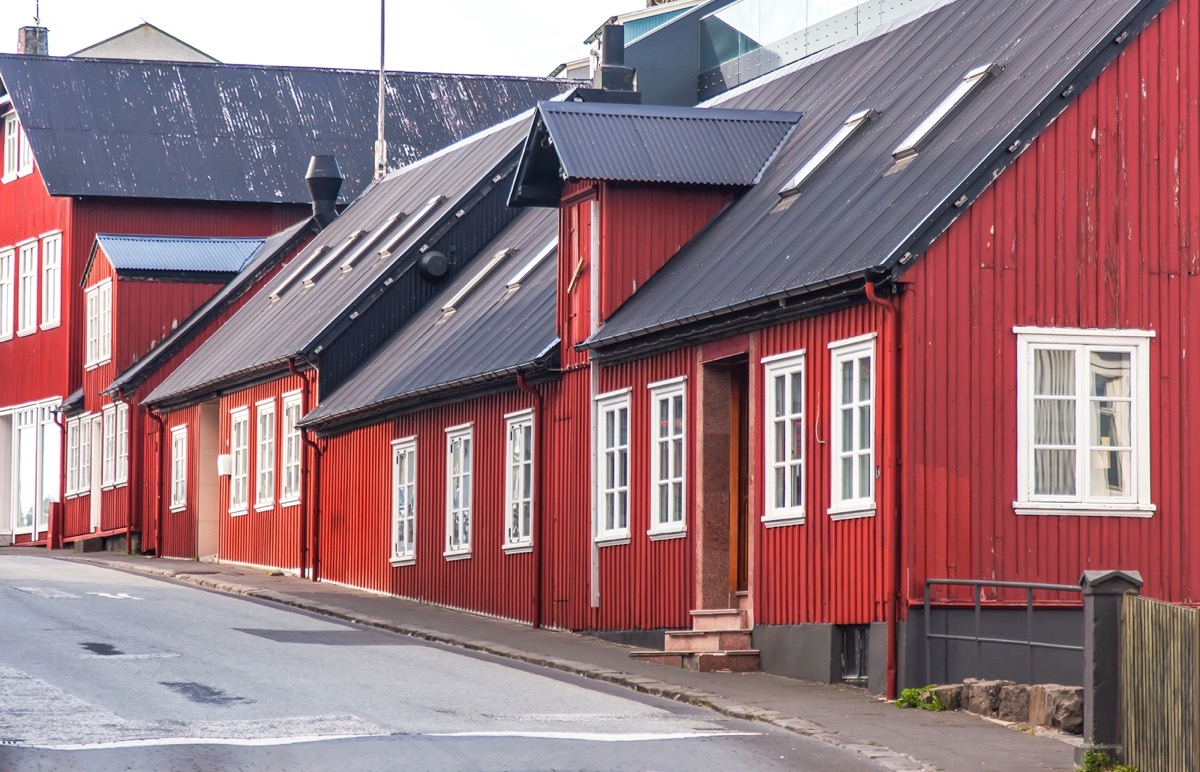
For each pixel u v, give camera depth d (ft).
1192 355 60.80
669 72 117.91
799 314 63.87
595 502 77.97
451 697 54.60
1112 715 44.34
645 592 73.72
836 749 47.14
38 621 74.08
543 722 49.78
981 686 53.47
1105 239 60.29
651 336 73.00
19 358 170.40
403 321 111.55
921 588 57.72
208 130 164.35
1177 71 61.31
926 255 58.59
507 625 83.30
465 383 88.53
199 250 149.59
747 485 69.97
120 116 163.22
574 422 80.23
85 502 154.51
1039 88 61.21
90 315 154.40
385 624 81.92
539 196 81.82
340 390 108.27
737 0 113.70
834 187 69.05
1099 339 59.88
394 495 100.58
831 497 61.87
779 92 87.20
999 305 59.11
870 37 83.71
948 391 58.49
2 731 46.01
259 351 120.06
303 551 112.37
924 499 58.03
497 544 87.61
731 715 53.83
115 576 104.42
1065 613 58.90
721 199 78.23
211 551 129.80
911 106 70.74
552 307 86.94
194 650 65.41
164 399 134.92
